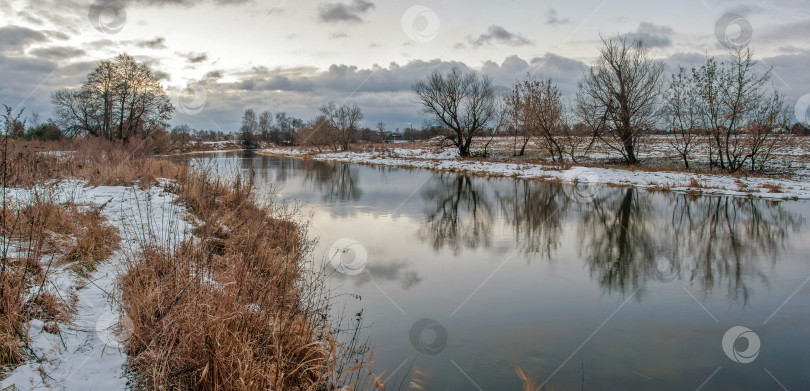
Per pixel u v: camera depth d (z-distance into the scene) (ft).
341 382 13.69
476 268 26.43
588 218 41.98
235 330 13.05
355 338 16.94
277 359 12.48
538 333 17.99
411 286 22.95
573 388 14.11
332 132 186.91
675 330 18.52
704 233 35.78
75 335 12.06
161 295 13.80
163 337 11.90
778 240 33.30
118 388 10.34
